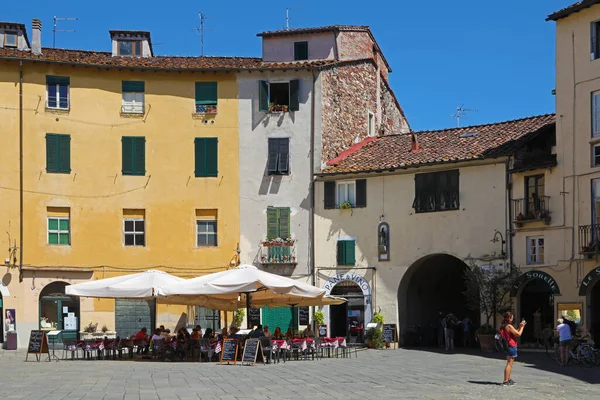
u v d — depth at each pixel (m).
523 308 36.41
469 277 36.91
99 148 41.31
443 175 38.62
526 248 35.91
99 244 40.84
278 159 41.84
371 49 47.12
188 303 33.91
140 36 44.81
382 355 33.75
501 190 36.94
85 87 41.41
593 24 34.66
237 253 41.53
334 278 40.69
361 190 40.59
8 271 39.53
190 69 41.66
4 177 39.94
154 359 32.06
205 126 42.16
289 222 41.56
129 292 30.48
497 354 33.78
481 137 40.06
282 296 33.84
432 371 25.98
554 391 20.45
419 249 38.94
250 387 21.14
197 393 19.75
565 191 34.84
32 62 40.53
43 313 40.09
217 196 41.81
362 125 45.44
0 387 21.12
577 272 33.97
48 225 40.50
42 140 40.56
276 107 42.19
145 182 41.53
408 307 40.19
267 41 45.19
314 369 26.69
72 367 27.69
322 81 42.47
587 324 33.38
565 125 35.28
